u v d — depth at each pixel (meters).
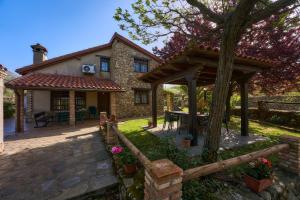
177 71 5.57
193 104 4.63
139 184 2.50
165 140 3.57
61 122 10.26
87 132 7.41
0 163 3.89
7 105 13.59
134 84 12.96
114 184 2.94
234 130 6.73
